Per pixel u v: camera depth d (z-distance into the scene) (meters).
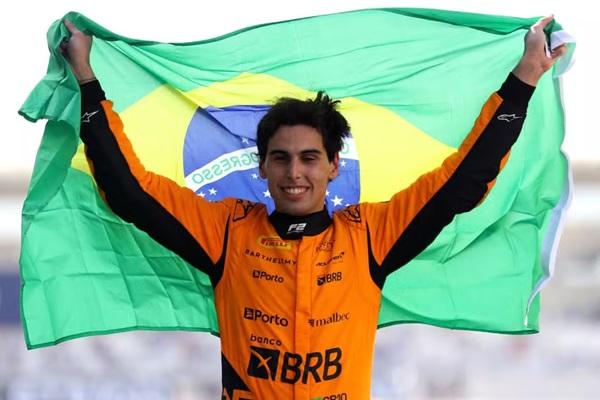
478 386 48.47
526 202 15.54
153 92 15.63
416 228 12.88
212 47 15.48
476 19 15.26
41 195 14.00
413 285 15.79
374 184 15.91
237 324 12.80
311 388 12.51
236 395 12.77
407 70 15.72
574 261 54.09
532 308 15.71
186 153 15.73
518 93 13.20
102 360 47.19
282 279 12.70
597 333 51.59
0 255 52.06
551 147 15.41
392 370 48.50
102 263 15.17
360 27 15.67
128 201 12.86
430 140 15.84
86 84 13.15
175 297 15.44
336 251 12.80
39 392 46.66
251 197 15.88
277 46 15.66
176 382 47.22
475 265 15.77
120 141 13.10
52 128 13.84
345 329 12.67
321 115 12.87
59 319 14.84
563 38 13.26
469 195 12.97
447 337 49.16
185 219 12.99
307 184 12.71
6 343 47.53
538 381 49.50
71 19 13.78
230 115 15.73
